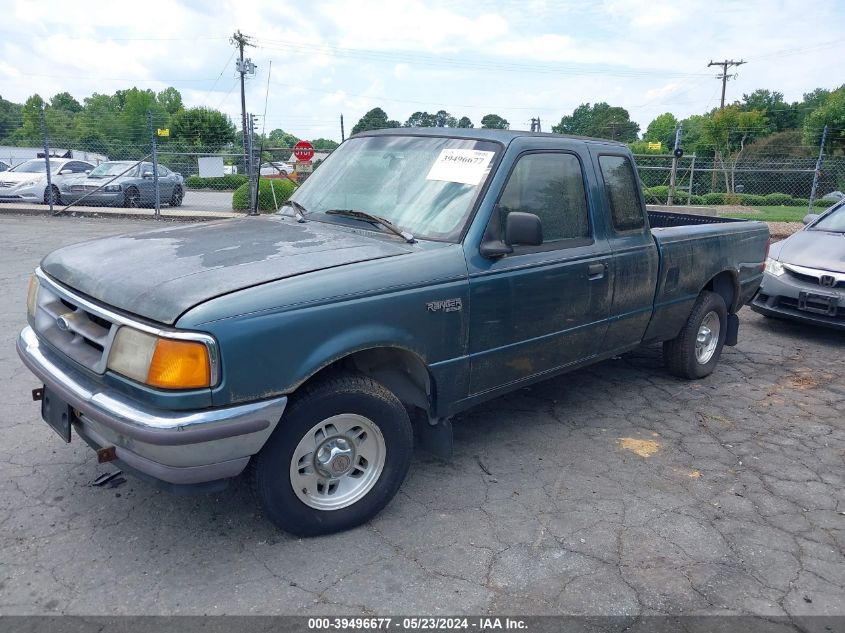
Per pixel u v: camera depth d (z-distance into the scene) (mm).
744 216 20266
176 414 2637
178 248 3307
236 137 39438
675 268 4891
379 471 3307
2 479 3611
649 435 4531
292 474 3023
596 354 4473
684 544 3252
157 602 2715
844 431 4715
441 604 2766
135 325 2703
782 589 2936
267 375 2768
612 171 4492
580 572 3004
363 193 3984
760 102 64000
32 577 2838
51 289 3312
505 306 3662
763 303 7262
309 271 2996
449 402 3576
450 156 3873
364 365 3367
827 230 7590
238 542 3137
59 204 18703
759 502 3684
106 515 3314
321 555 3066
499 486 3764
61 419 3154
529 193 3867
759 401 5246
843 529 3436
